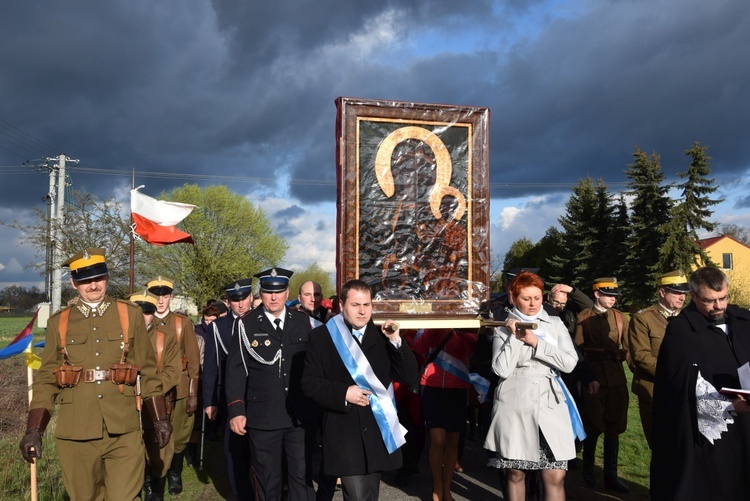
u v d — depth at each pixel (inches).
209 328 268.4
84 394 185.6
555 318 200.7
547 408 187.8
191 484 287.9
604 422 265.9
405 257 235.5
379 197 234.7
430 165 239.0
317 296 294.8
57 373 186.1
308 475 213.5
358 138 233.8
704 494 156.9
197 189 1931.6
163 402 199.2
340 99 233.1
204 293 1886.1
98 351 188.7
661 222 1701.5
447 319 233.3
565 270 1962.4
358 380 177.8
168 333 266.8
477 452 336.2
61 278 1056.8
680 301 233.6
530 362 190.9
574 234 1904.5
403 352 181.2
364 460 175.8
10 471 266.4
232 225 1945.1
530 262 2206.0
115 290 1034.1
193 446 324.5
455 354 247.9
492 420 194.1
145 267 1378.0
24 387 405.7
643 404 237.1
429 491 269.6
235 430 214.4
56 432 186.4
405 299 234.1
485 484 276.4
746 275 1931.6
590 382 217.3
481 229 241.6
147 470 249.4
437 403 245.8
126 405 189.9
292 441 213.6
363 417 177.6
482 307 237.9
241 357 220.4
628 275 1715.1
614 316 273.4
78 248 1019.9
